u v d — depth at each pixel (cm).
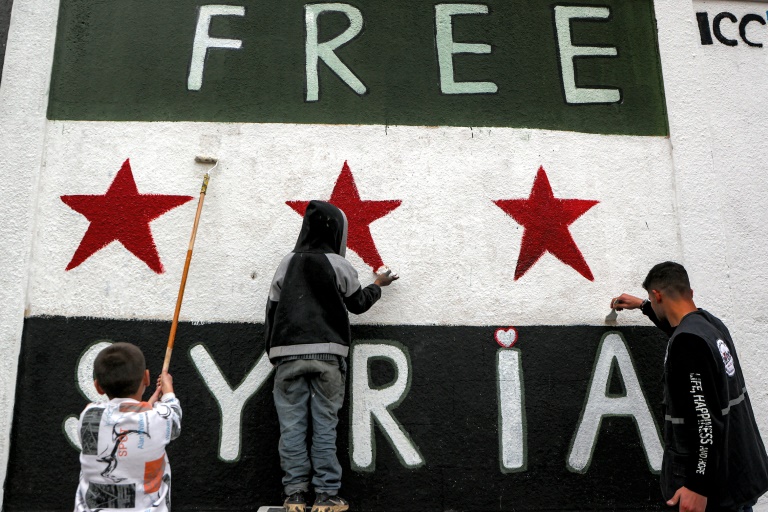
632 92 464
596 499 403
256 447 395
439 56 457
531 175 442
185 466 390
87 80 435
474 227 431
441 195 434
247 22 452
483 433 405
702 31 484
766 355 434
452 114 447
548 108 455
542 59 463
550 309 425
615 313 414
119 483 284
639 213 443
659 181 449
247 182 426
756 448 320
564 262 431
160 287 410
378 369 408
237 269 415
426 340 414
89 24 445
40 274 405
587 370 419
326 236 378
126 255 412
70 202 416
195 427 395
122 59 440
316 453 355
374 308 415
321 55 450
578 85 461
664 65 468
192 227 414
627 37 474
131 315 405
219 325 407
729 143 464
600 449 409
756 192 458
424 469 398
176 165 426
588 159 448
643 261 437
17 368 392
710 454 298
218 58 444
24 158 417
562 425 411
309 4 459
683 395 307
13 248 404
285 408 362
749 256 447
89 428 288
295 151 433
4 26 434
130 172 423
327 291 364
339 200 429
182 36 446
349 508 390
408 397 406
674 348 313
